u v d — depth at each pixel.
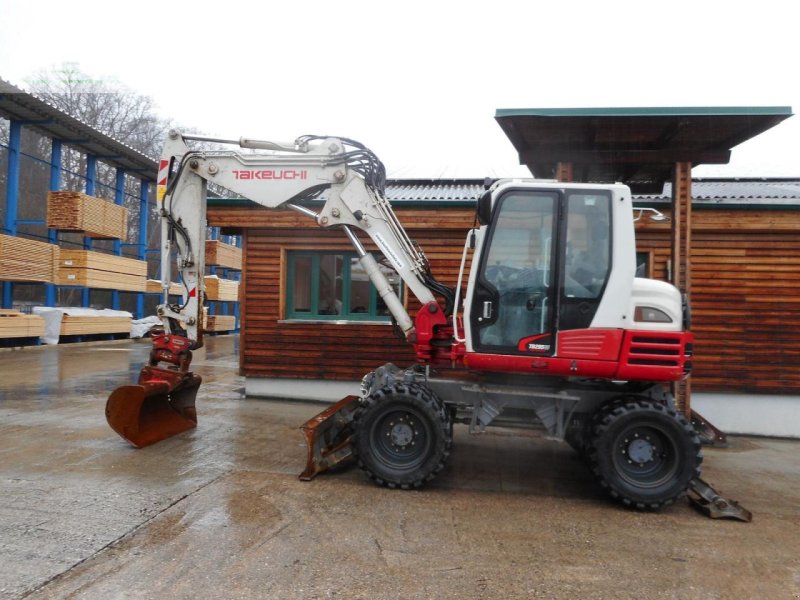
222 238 33.12
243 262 9.07
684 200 6.89
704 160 6.84
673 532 4.38
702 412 8.25
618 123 6.22
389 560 3.65
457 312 5.58
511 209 5.14
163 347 6.46
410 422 5.09
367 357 8.84
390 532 4.10
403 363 8.78
